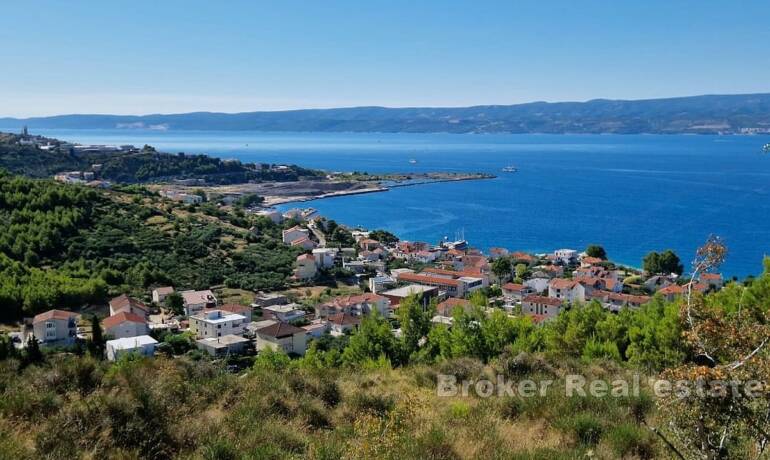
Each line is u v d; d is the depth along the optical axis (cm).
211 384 1791
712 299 2653
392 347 3544
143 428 1298
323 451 1216
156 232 9912
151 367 1950
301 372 2022
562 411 1506
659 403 995
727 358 991
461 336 3238
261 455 1219
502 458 1200
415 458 1195
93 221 9581
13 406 1445
